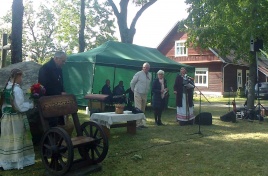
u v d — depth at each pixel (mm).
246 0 11352
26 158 4789
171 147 6211
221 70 26781
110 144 6449
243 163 5113
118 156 5480
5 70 6512
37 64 7051
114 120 6938
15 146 4570
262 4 10938
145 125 8734
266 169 4793
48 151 4355
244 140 6973
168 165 4973
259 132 8086
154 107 9117
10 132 4562
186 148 6145
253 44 10797
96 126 4664
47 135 4320
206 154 5684
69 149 4047
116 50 12820
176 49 29719
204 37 11992
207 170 4715
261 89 22750
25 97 5461
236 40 11664
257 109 11383
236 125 9352
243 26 11273
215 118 11008
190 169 4773
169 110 13906
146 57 13492
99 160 4652
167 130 8242
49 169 4328
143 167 4859
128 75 15227
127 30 19156
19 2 8789
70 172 4367
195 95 26375
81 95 12742
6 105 4555
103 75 14258
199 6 12570
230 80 27688
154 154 5656
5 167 4551
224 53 12500
